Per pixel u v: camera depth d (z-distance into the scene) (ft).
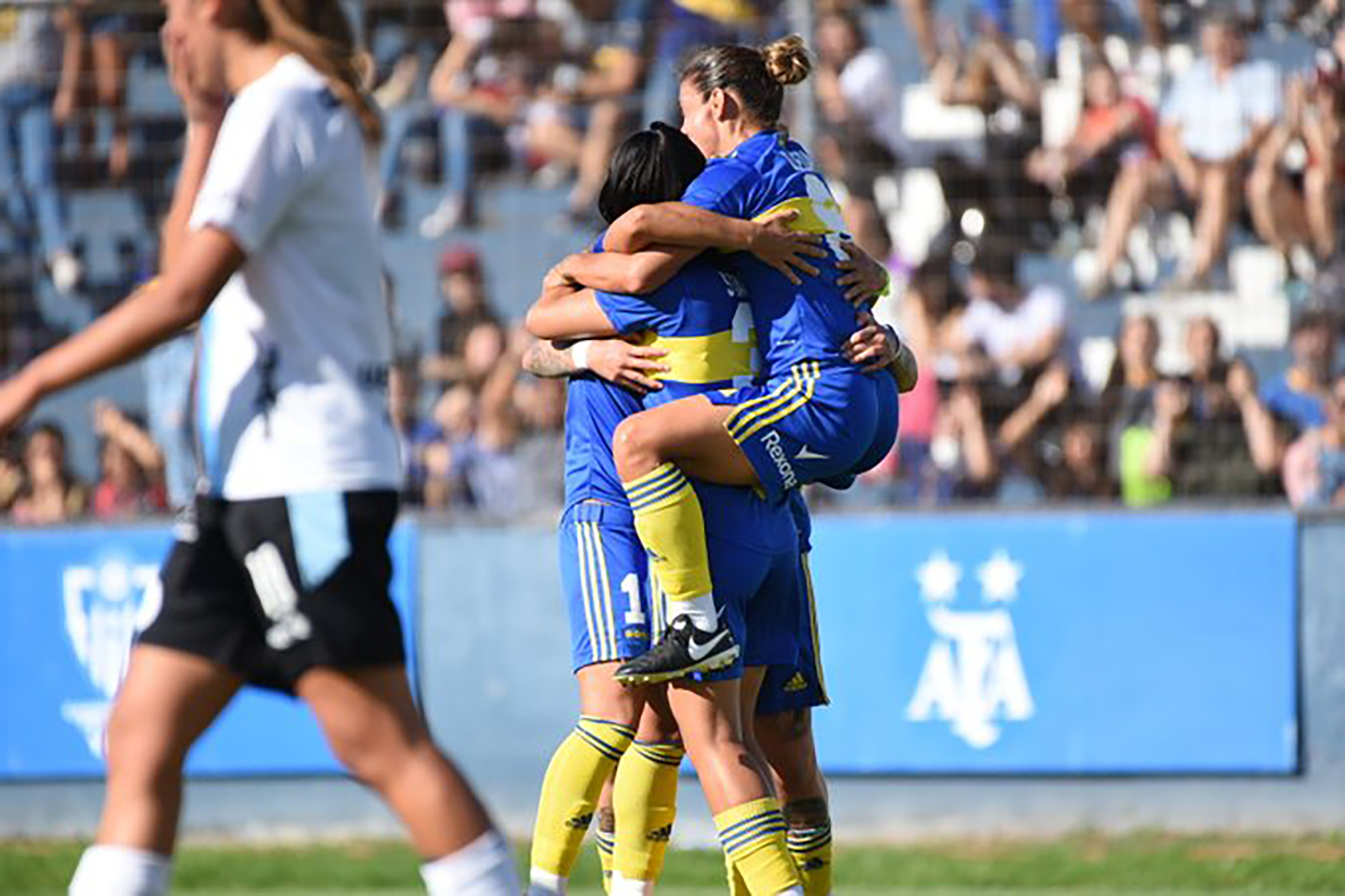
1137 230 96.94
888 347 50.93
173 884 81.92
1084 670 89.97
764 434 49.98
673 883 79.56
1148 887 79.30
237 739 91.45
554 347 54.08
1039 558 90.22
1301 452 93.76
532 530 92.58
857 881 80.94
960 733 90.12
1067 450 94.73
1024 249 97.14
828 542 90.58
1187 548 89.97
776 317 50.88
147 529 93.30
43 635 93.09
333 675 37.88
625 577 53.52
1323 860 83.05
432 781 38.22
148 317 36.68
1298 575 89.92
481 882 38.04
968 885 80.59
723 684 50.80
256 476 37.83
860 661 90.33
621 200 53.93
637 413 51.93
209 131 40.73
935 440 95.35
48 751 92.84
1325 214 95.55
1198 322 94.58
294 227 38.24
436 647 92.63
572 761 53.98
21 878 82.89
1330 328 94.68
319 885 81.97
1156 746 89.76
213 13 38.60
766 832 49.70
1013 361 95.71
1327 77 95.91
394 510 38.93
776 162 51.78
